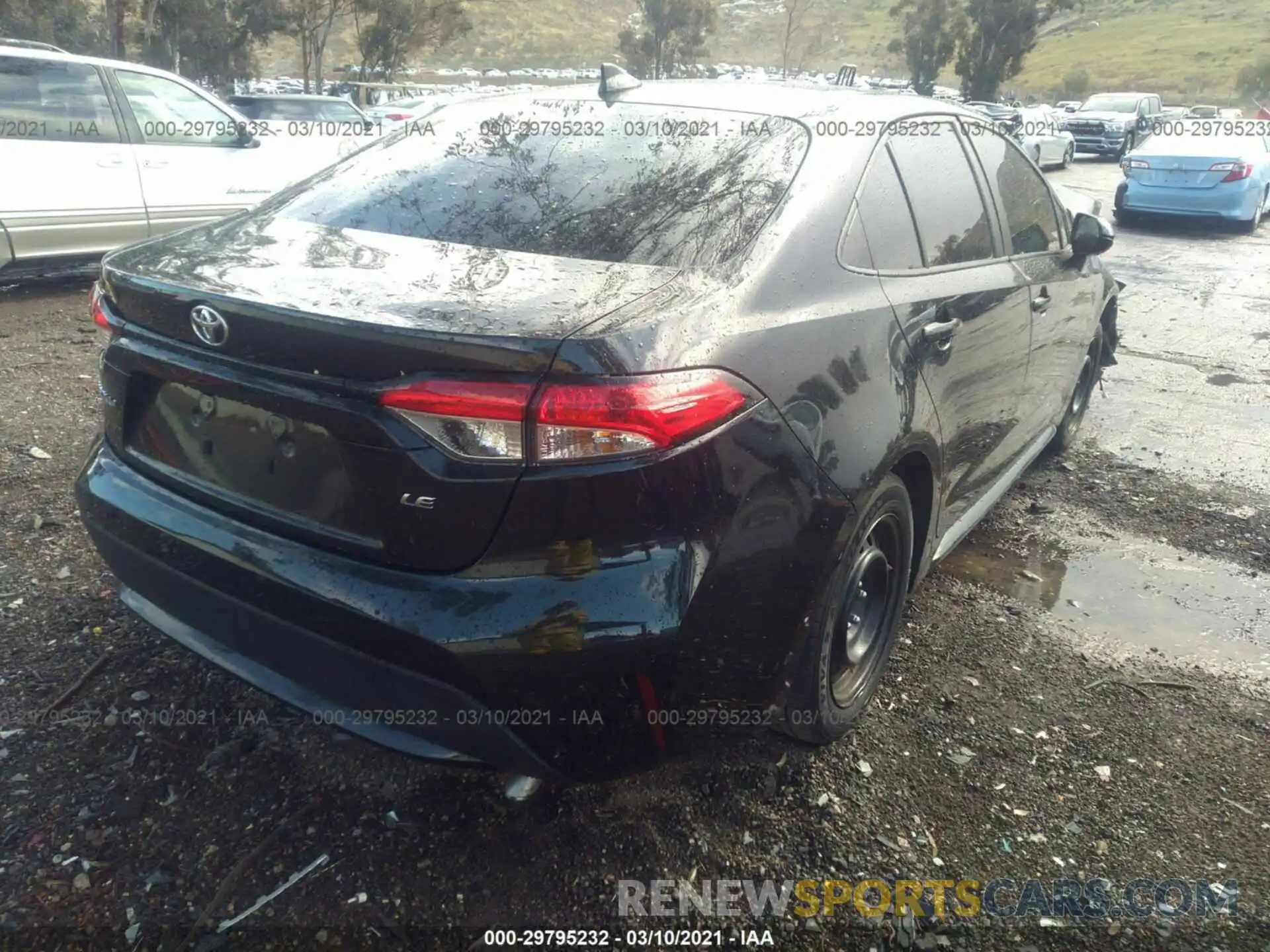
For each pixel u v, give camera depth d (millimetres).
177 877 2207
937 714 2893
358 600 1958
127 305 2277
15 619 3055
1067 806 2547
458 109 3178
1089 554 3996
